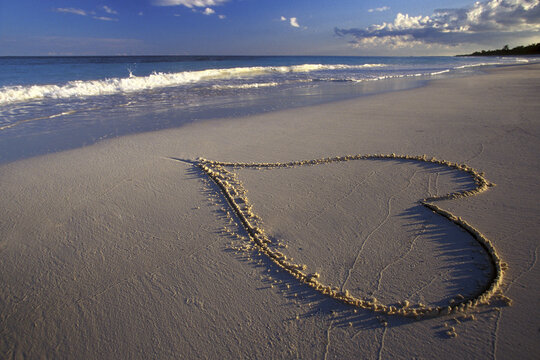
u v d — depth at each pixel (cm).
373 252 231
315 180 346
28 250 239
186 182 352
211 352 162
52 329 177
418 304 185
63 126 592
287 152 434
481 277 201
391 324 174
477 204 280
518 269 204
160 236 256
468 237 239
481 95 843
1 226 268
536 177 321
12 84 1097
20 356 163
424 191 310
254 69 2012
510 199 284
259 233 257
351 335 169
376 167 371
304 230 259
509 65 2820
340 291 198
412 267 214
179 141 493
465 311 177
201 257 232
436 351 158
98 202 307
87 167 392
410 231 252
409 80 1448
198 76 1578
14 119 644
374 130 522
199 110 742
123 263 226
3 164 400
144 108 775
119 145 476
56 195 321
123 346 167
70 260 229
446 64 3400
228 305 190
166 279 211
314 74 1923
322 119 616
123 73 1639
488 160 370
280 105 788
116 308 189
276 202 304
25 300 195
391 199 299
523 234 236
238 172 374
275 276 213
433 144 436
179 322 180
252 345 166
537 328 164
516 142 423
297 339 168
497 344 158
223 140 495
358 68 2688
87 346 168
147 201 310
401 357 156
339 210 286
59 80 1262
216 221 277
